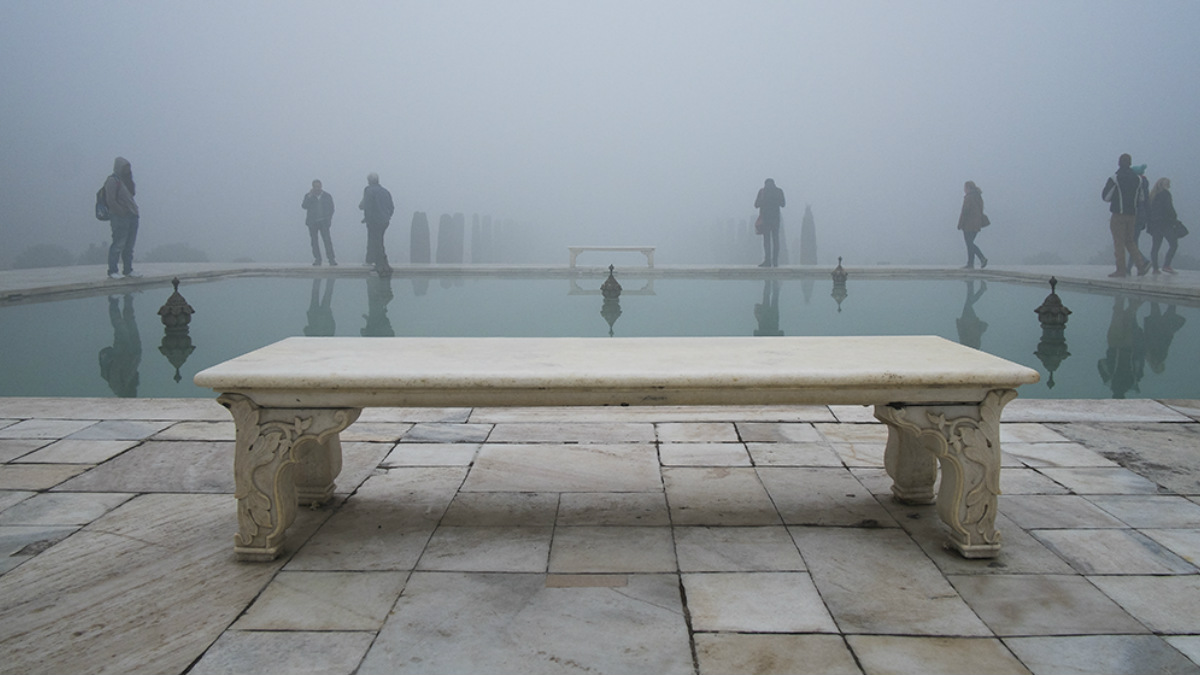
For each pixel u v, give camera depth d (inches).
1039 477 122.7
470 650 70.9
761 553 93.5
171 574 88.0
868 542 96.8
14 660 69.1
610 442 143.9
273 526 90.7
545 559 91.9
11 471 126.7
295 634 73.9
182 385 231.1
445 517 106.0
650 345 108.7
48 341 308.2
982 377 87.2
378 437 147.3
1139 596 81.7
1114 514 106.3
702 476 123.9
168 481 122.2
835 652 70.4
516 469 127.9
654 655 69.9
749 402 91.7
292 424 90.0
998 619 76.7
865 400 91.0
